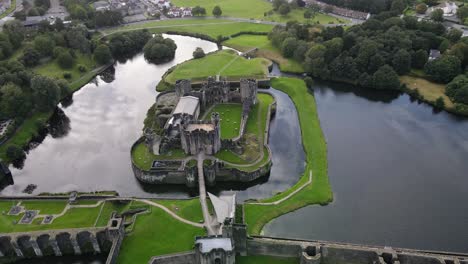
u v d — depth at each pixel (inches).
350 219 5639.8
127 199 5664.4
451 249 5142.7
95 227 4975.4
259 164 6491.1
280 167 6786.4
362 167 6752.0
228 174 6318.9
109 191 6279.5
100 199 5708.7
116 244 4753.9
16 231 5098.4
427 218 5654.5
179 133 6993.1
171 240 4958.2
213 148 6643.7
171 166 6412.4
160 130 7598.4
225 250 4320.9
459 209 5826.8
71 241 4909.0
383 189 6230.3
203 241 4441.4
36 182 6633.9
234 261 4480.8
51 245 5024.6
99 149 7450.8
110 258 4564.5
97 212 5447.8
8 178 6737.2
